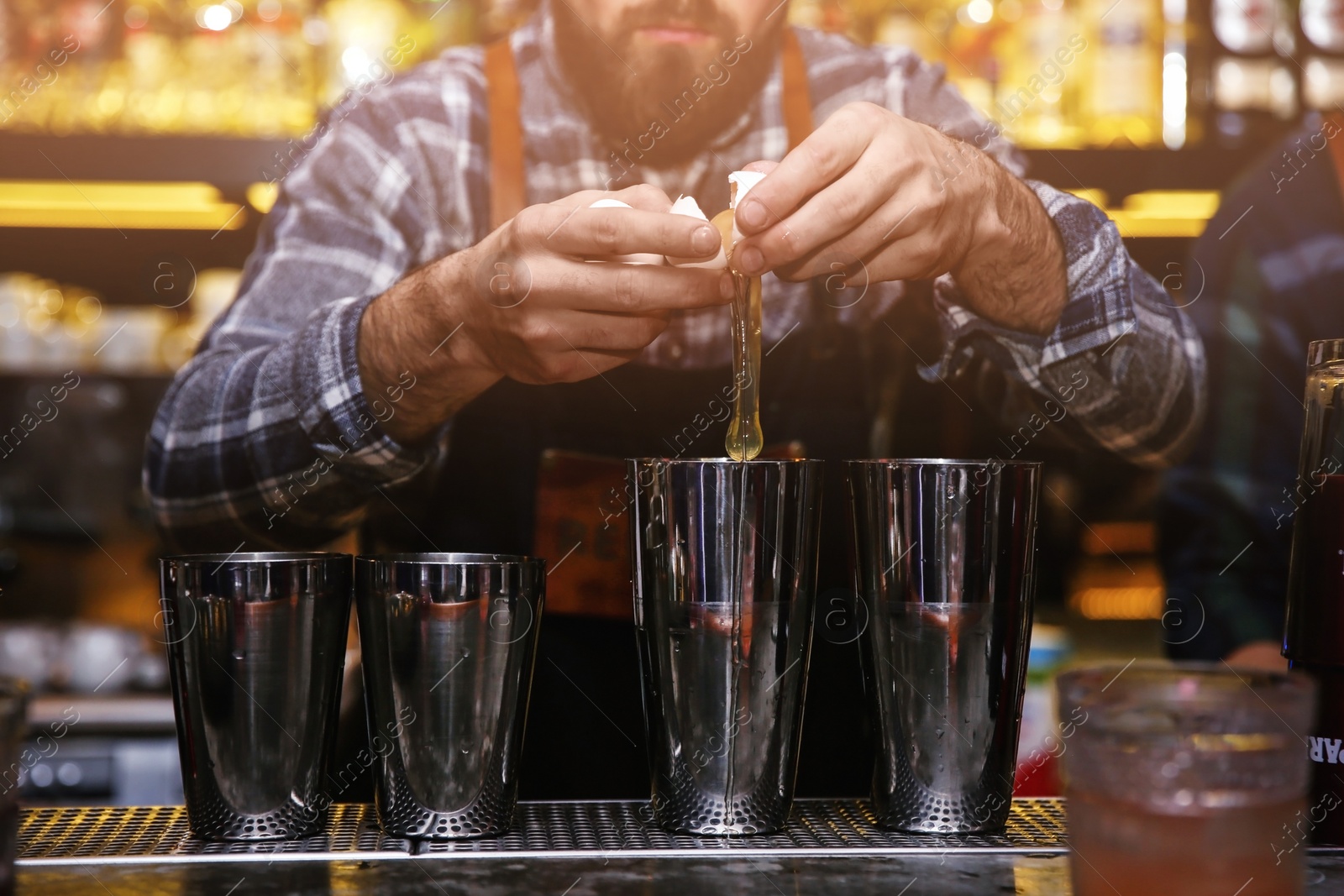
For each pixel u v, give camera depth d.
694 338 1.23
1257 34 1.66
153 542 2.62
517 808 0.84
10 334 2.35
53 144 1.77
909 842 0.76
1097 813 0.58
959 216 1.00
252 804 0.74
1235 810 0.56
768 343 1.27
